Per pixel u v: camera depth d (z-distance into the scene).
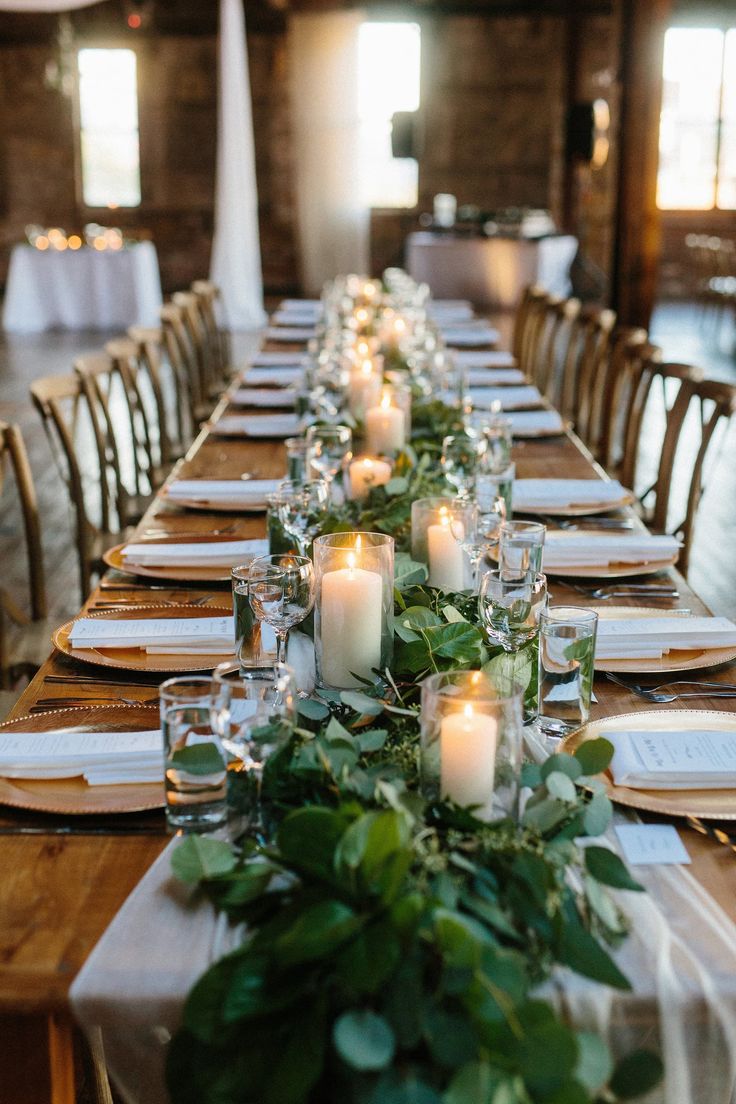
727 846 1.17
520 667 1.42
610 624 1.68
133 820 1.22
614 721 1.43
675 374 3.38
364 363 3.29
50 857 1.15
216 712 1.13
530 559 1.60
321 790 1.09
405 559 1.71
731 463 6.32
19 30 14.35
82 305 11.74
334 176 11.61
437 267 11.41
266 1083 0.83
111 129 14.73
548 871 0.95
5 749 1.31
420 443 2.76
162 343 4.69
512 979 0.85
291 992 0.86
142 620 1.73
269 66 14.37
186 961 0.99
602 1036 0.96
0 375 8.97
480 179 14.52
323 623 1.42
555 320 5.55
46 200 14.98
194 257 15.03
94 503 5.39
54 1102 1.11
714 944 1.02
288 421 3.34
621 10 7.76
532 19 13.96
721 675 1.62
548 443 3.26
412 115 13.13
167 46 14.37
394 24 14.23
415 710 1.30
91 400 3.41
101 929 1.04
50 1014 1.08
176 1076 0.88
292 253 15.02
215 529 2.32
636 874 1.12
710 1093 1.01
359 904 0.90
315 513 1.95
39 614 2.78
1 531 4.97
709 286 11.99
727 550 4.83
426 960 0.86
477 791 1.06
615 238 8.06
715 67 14.80
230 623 1.71
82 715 1.46
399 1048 0.85
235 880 1.00
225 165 11.61
